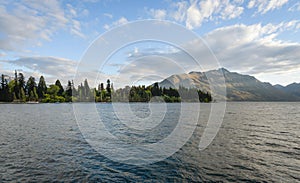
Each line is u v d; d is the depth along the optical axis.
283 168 11.02
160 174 10.09
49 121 31.67
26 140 17.27
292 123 31.09
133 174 10.06
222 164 11.59
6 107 76.00
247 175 10.06
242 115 46.16
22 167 10.82
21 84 112.56
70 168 10.73
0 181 9.12
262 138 18.98
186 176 9.88
